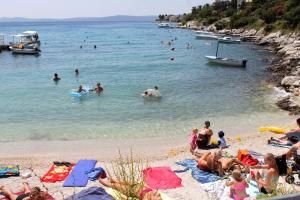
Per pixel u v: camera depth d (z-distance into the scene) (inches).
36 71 1931.6
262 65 2142.0
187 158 657.0
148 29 7603.4
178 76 1753.2
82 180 541.0
